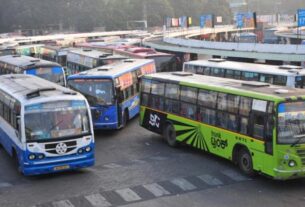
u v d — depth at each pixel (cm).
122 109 2273
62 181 1499
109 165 1684
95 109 2161
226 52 4488
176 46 5359
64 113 1509
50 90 1617
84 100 1545
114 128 2189
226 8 16462
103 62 3228
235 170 1572
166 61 3491
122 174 1554
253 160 1455
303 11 4150
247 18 6091
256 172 1469
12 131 1633
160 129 2012
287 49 3881
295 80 2309
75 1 14725
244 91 1509
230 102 1570
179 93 1869
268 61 4212
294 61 3853
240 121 1516
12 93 1670
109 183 1458
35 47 5178
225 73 2761
